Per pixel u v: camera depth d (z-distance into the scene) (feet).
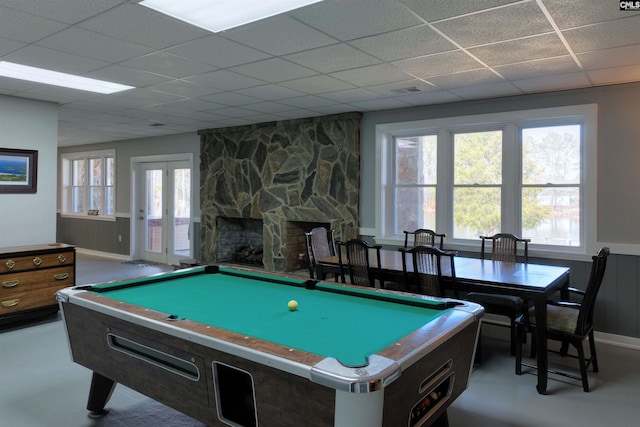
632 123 13.46
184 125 22.76
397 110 17.95
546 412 9.14
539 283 10.39
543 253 14.98
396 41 9.99
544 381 10.00
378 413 4.72
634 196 13.48
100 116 20.03
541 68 12.09
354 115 18.65
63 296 8.24
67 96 15.92
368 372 4.67
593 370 11.35
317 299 8.46
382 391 4.69
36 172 16.62
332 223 19.65
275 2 8.02
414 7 8.16
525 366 11.69
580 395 9.94
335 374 4.66
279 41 10.03
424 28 9.22
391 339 6.12
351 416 4.66
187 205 26.32
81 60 11.54
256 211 22.35
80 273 23.97
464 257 15.85
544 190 15.33
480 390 10.20
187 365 6.30
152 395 6.87
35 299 14.53
